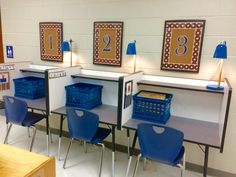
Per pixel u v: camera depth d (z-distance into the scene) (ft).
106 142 10.52
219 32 7.68
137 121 7.75
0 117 13.58
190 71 8.30
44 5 10.59
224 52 6.98
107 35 9.46
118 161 9.38
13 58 12.10
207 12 7.70
